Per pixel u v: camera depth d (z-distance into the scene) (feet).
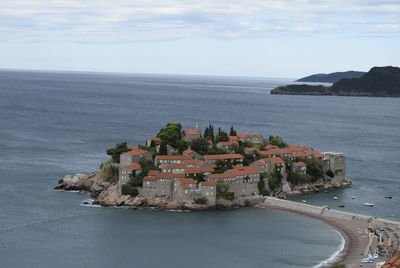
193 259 626.23
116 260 613.93
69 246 651.66
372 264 615.57
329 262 625.82
